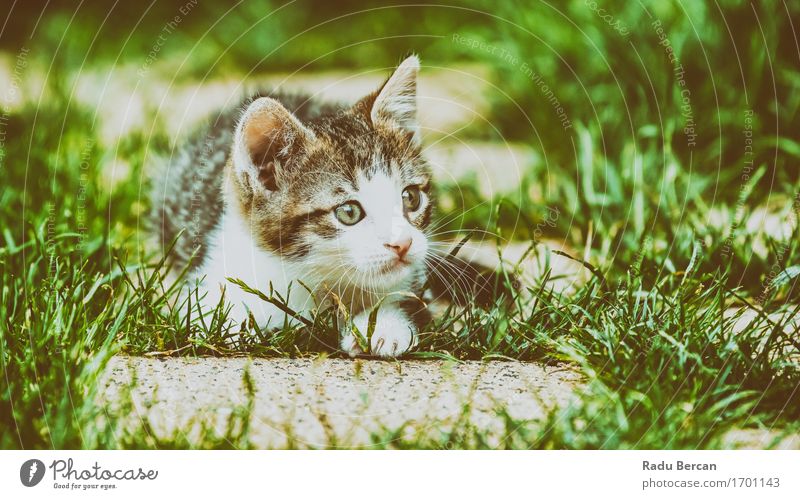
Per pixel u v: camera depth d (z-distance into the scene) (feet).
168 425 6.88
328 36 23.81
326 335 8.54
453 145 16.53
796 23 14.19
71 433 6.59
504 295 9.34
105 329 8.31
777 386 7.28
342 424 6.93
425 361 8.30
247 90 15.38
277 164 9.19
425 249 9.39
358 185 9.27
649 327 8.18
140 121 17.44
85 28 24.36
